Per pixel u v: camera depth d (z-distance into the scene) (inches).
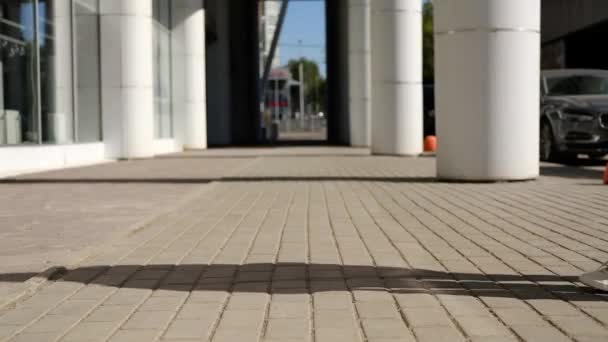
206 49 1483.8
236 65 1712.6
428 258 231.0
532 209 345.4
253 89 1754.4
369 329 156.0
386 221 313.6
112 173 592.7
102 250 251.6
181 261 231.9
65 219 326.0
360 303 177.5
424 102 1099.9
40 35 642.2
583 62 1488.7
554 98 671.8
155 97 1027.3
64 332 157.6
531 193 414.6
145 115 796.6
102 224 309.7
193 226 306.3
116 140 784.9
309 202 386.6
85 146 727.1
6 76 583.2
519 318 161.9
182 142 1152.2
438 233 279.4
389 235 276.5
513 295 182.7
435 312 168.4
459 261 225.6
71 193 436.5
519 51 467.8
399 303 176.7
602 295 181.3
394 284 196.5
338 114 1700.3
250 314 169.5
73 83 712.4
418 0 861.2
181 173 592.4
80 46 730.2
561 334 150.1
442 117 491.5
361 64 1173.1
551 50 1585.9
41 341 151.5
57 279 208.4
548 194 408.5
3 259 232.8
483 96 470.0
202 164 719.1
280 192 439.2
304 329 157.0
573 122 627.8
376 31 867.4
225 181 516.1
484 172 475.2
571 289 187.9
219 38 1478.8
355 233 282.5
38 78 638.5
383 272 211.0
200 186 477.4
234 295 187.3
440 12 483.8
